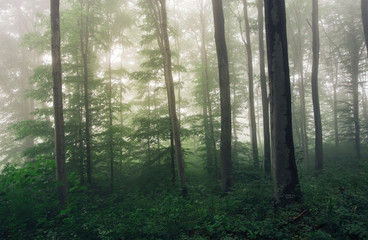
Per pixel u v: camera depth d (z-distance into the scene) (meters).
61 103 8.23
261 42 13.66
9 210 4.91
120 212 6.66
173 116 10.34
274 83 6.36
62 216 5.86
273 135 6.43
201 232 4.97
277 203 6.11
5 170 5.45
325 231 4.12
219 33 9.76
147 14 11.98
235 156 14.88
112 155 12.02
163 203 7.13
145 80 12.20
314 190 6.54
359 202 5.02
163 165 12.75
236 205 6.29
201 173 14.52
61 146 7.93
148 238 4.89
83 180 11.38
